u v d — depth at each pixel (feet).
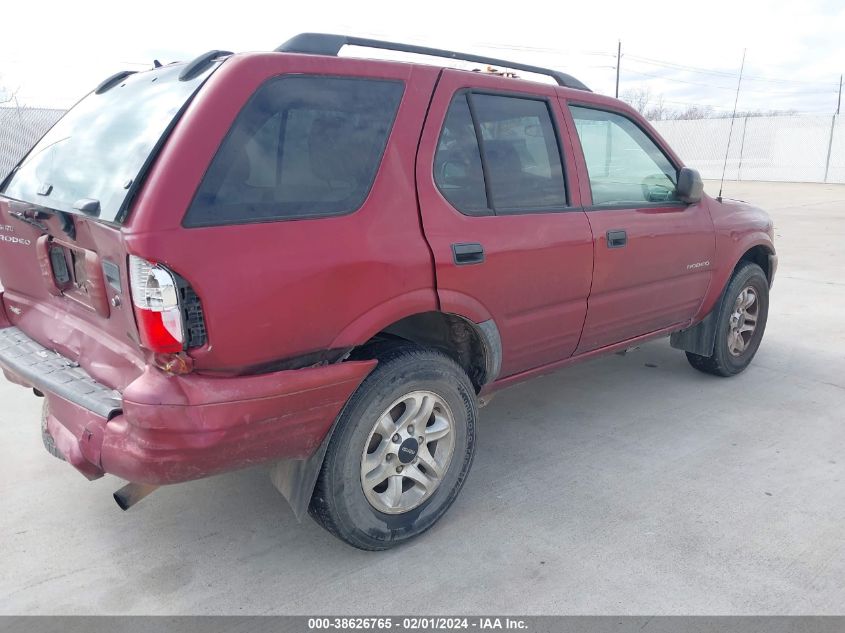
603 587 8.31
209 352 7.00
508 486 10.82
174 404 6.80
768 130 100.42
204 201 7.03
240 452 7.32
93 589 8.29
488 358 9.96
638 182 12.61
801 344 18.57
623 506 10.19
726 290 14.76
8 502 10.20
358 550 9.14
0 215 9.63
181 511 10.08
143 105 8.45
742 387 15.31
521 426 13.20
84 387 7.99
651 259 12.33
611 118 12.10
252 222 7.30
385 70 8.80
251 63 7.62
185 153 6.99
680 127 110.32
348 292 7.98
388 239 8.38
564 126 11.04
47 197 8.78
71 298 8.69
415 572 8.66
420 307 8.75
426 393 9.03
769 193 75.72
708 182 99.91
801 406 14.16
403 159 8.75
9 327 10.44
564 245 10.57
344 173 8.21
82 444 7.50
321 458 8.16
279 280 7.36
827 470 11.34
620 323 12.34
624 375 16.20
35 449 11.93
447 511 9.98
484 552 9.07
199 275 6.82
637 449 12.15
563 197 10.93
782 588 8.29
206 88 7.40
